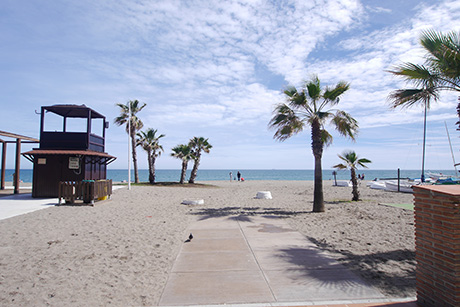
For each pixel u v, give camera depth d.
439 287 3.24
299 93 11.45
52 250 5.82
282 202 14.71
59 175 14.66
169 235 7.13
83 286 4.11
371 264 5.00
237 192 21.22
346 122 10.93
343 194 20.20
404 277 4.41
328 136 11.41
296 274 4.53
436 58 5.88
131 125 30.48
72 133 15.01
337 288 4.01
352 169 15.98
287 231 7.60
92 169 15.73
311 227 8.12
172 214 10.41
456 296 3.03
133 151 31.20
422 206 3.57
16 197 14.94
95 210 11.07
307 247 6.07
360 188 26.03
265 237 6.95
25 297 3.75
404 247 6.08
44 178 14.66
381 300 3.65
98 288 4.04
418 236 3.62
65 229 7.74
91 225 8.28
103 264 5.02
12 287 4.06
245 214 10.50
